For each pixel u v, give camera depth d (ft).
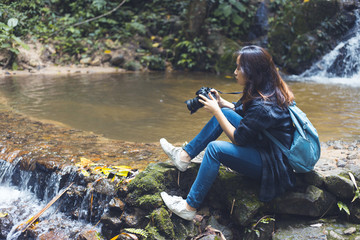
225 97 19.63
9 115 15.48
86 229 8.71
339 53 27.50
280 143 7.52
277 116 7.30
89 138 12.66
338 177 8.21
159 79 25.54
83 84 23.02
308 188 8.21
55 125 14.24
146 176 8.34
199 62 30.12
